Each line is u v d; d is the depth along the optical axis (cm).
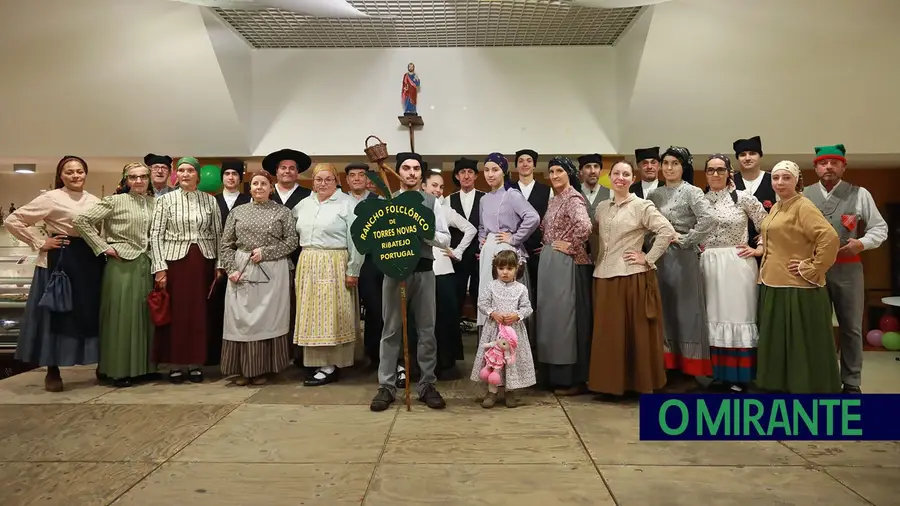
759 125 639
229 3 528
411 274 358
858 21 539
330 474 257
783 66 583
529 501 229
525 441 298
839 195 402
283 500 232
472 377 366
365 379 441
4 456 283
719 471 260
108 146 686
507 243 395
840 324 398
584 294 389
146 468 266
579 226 376
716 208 380
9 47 581
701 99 621
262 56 676
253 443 298
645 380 354
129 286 420
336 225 421
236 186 490
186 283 422
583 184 486
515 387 352
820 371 342
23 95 630
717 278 372
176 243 423
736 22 549
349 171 455
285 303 427
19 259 686
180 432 316
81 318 413
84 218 402
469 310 799
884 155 664
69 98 636
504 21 604
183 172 430
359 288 472
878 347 663
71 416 346
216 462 273
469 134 683
